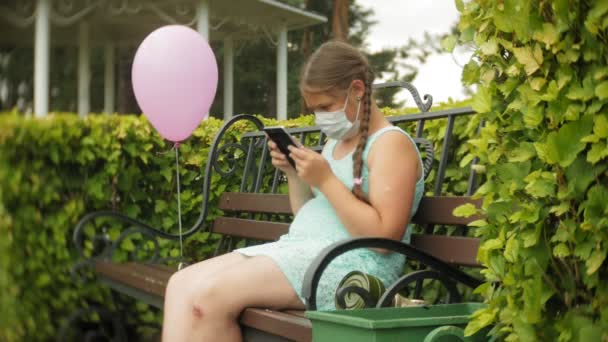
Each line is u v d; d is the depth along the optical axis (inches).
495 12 65.9
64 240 169.2
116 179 171.3
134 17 604.7
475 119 72.4
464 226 102.6
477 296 123.4
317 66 98.0
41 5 549.6
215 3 528.4
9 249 170.6
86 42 647.8
